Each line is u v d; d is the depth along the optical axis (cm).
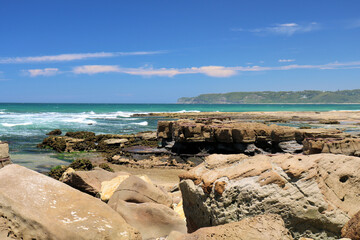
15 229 548
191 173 752
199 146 2609
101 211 608
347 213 656
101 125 5781
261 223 574
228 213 663
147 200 871
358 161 709
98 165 2448
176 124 2697
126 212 805
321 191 659
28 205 565
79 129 4997
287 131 2420
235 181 679
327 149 1828
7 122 5591
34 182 614
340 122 7044
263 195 652
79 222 567
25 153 2847
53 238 537
